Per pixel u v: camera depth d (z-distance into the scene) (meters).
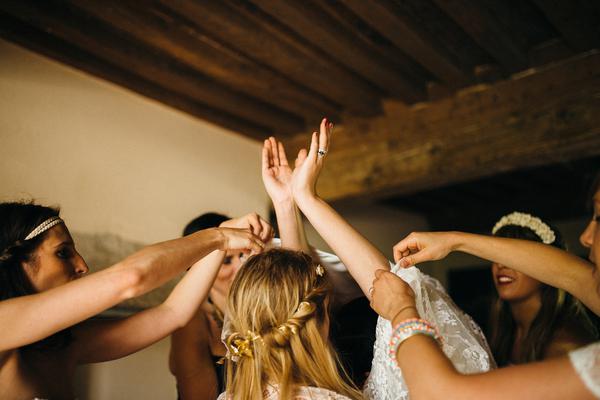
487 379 0.95
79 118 2.78
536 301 2.28
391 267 1.56
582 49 2.92
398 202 5.68
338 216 1.59
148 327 1.69
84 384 2.63
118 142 2.96
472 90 3.36
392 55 2.98
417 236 1.45
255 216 1.70
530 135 3.14
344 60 2.90
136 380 2.87
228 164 3.62
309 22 2.52
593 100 2.96
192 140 3.40
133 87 3.02
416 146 3.53
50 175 2.60
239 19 2.56
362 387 1.58
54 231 1.47
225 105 3.33
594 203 1.32
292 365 1.27
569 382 0.89
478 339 1.64
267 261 1.37
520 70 3.15
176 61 2.99
